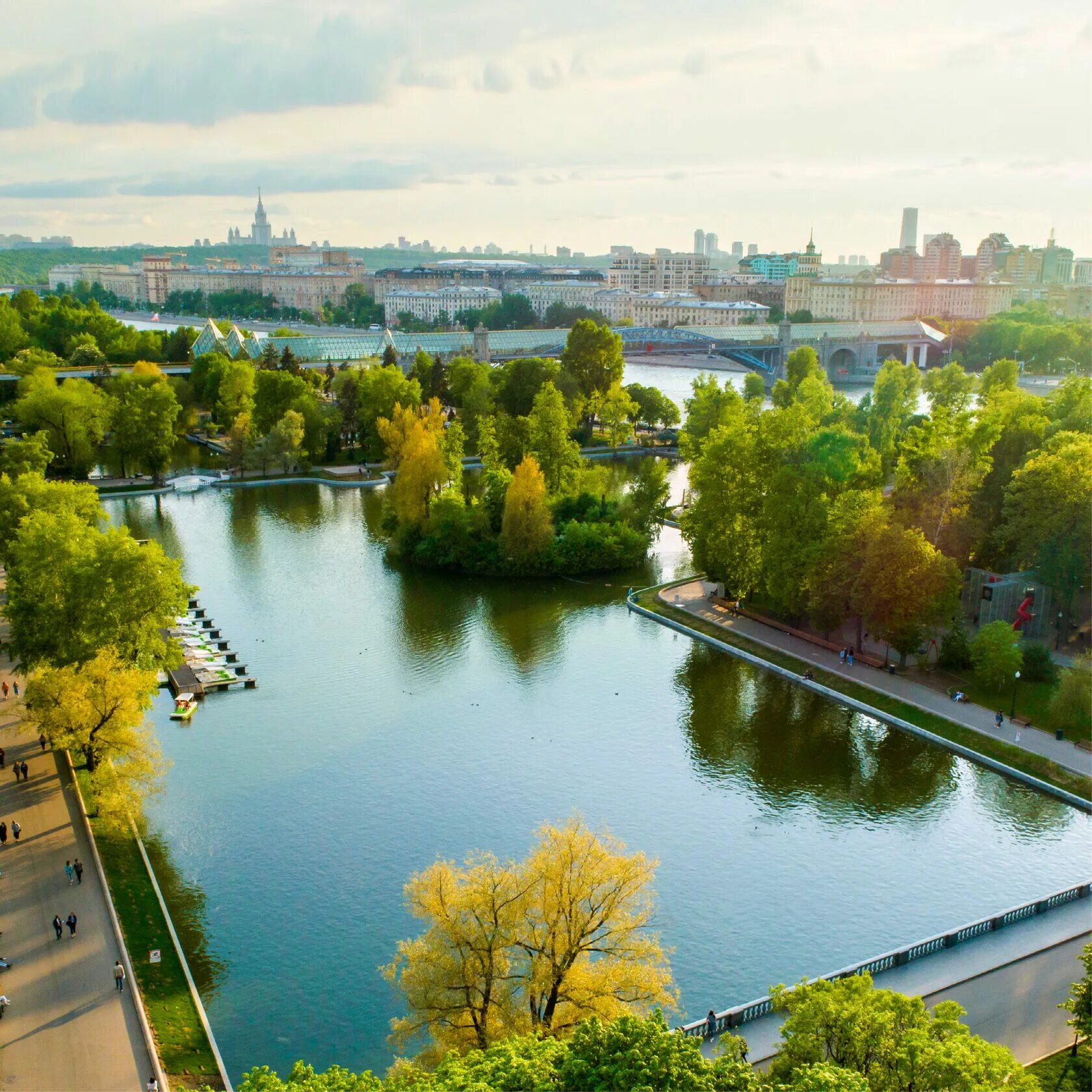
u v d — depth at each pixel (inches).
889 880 3403.1
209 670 4948.3
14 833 3425.2
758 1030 2652.6
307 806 3791.8
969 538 5442.9
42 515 4586.6
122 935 2942.9
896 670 4889.3
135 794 3531.0
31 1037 2561.5
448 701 4682.6
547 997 2625.5
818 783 4001.0
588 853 2593.5
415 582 6363.2
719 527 5689.0
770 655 5128.0
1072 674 4227.4
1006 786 3973.9
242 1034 2728.8
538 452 7519.7
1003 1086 1857.8
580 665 5103.3
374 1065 2645.2
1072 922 3122.5
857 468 5344.5
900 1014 2078.0
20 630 4281.5
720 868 3454.7
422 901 2544.3
